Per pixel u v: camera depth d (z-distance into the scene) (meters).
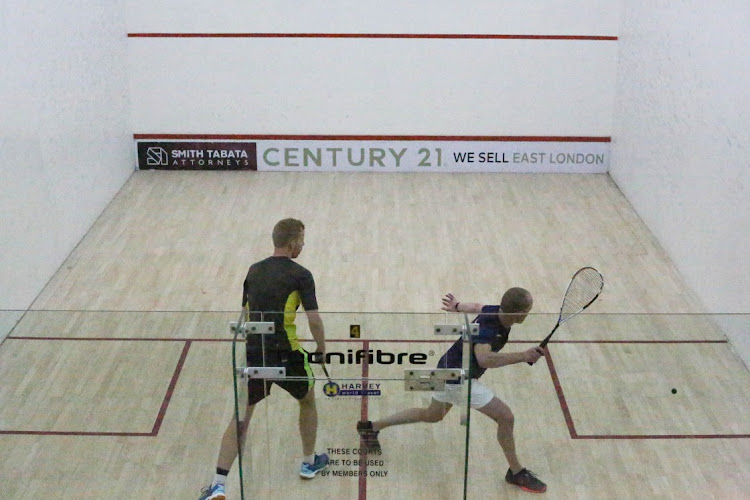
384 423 3.90
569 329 4.26
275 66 7.73
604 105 7.80
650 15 6.75
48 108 5.81
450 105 7.82
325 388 3.89
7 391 4.38
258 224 6.80
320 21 7.61
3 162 5.08
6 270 5.14
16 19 5.30
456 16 7.60
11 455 4.07
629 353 4.35
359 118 7.86
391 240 6.52
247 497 3.83
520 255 6.30
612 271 6.09
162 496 3.87
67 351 4.41
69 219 6.23
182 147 7.88
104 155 7.04
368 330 3.82
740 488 3.89
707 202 5.54
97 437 4.15
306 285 3.88
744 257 4.96
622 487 3.89
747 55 4.95
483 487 3.86
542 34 7.63
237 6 7.56
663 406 4.22
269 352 3.82
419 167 7.97
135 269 6.06
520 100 7.80
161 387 4.37
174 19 7.59
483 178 7.83
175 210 7.05
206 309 5.55
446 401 3.89
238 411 3.88
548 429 4.06
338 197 7.36
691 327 4.38
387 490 3.86
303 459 3.92
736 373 4.35
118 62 7.41
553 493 3.86
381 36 7.65
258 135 7.88
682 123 6.03
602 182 7.77
